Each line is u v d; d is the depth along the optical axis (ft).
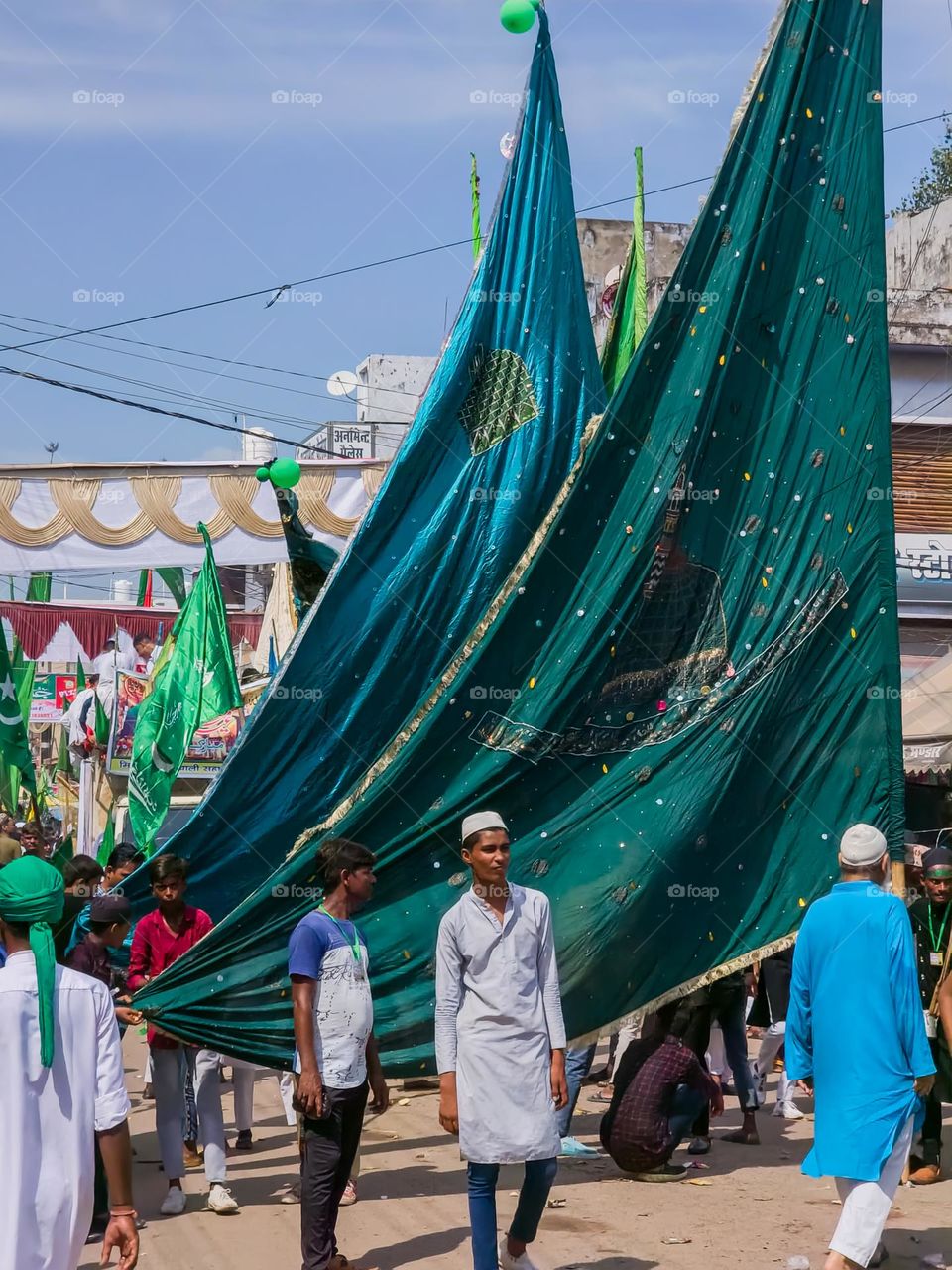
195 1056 24.75
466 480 27.50
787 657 25.86
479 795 25.05
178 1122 23.25
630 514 25.67
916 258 86.48
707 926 25.20
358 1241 21.13
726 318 26.00
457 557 27.27
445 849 25.02
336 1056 19.17
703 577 25.81
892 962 16.87
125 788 62.54
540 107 28.86
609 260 82.53
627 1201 23.03
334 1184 19.16
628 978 24.89
